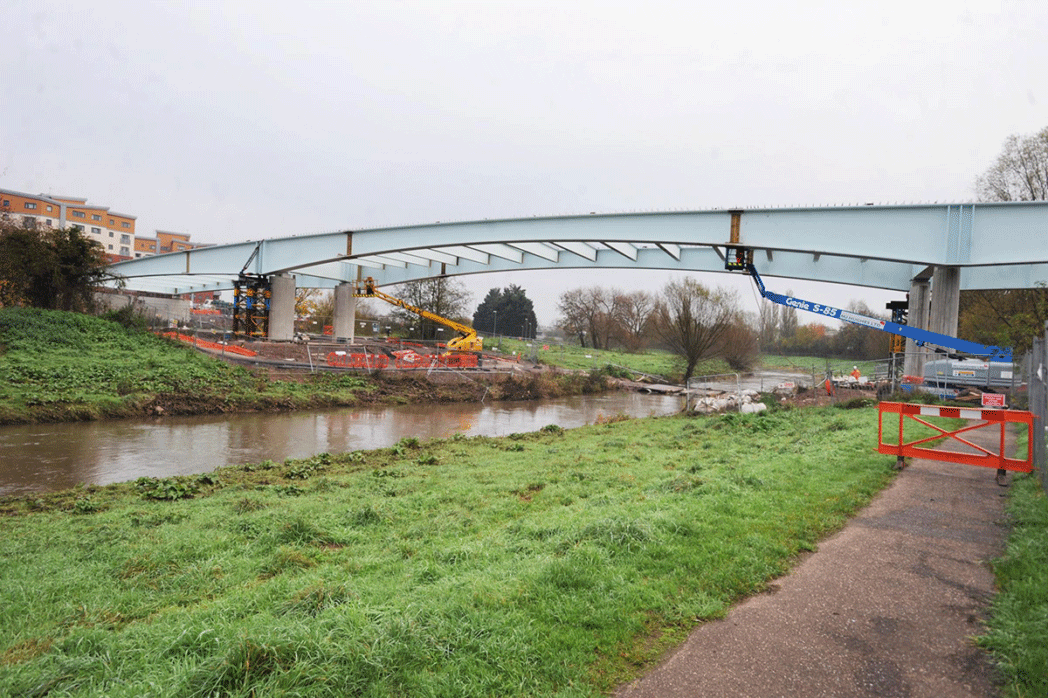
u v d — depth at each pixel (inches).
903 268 1197.7
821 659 165.2
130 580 257.0
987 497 333.7
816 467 399.5
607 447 628.4
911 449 398.0
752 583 214.7
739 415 785.6
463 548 262.4
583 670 157.2
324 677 141.8
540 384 1567.4
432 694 142.2
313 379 1234.0
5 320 1077.1
